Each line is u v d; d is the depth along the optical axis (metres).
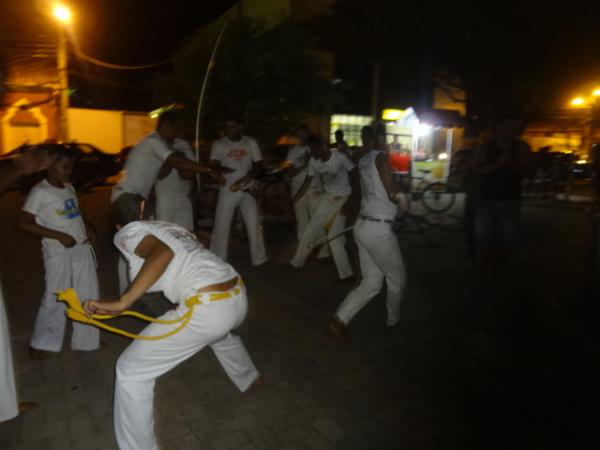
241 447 3.04
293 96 8.31
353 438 3.13
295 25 8.42
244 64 7.96
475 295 5.67
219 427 3.23
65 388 3.69
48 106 19.12
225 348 3.36
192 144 8.34
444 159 14.52
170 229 2.86
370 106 16.38
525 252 7.66
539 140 19.27
